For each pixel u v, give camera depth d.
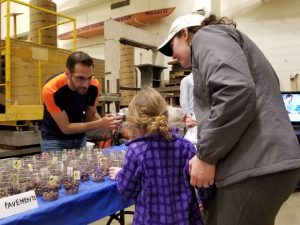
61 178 1.23
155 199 1.07
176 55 1.17
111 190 1.24
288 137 0.88
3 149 2.98
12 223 0.90
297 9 4.29
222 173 0.91
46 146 1.93
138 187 1.11
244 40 0.97
